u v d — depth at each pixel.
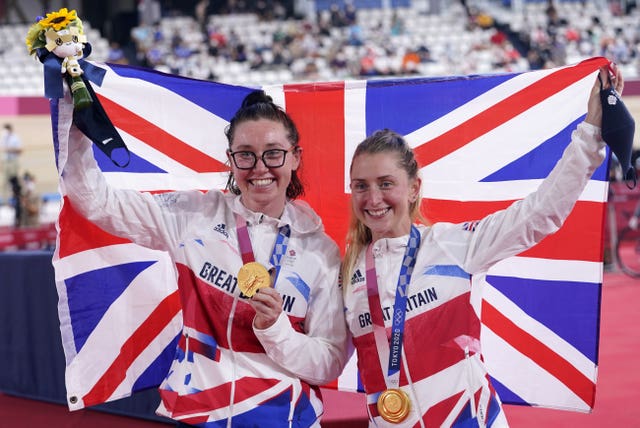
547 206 2.50
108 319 3.18
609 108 2.46
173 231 2.76
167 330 3.33
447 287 2.55
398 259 2.60
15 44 22.97
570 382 3.44
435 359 2.52
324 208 3.66
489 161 3.49
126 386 3.24
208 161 3.49
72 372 3.08
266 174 2.65
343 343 2.73
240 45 22.02
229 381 2.60
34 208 15.56
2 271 5.23
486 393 2.52
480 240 2.57
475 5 25.36
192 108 3.46
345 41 22.55
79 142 2.61
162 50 22.41
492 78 3.46
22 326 5.17
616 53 21.31
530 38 22.72
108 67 3.27
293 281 2.67
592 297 3.39
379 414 2.57
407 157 2.62
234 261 2.68
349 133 3.62
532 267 3.45
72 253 3.07
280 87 3.59
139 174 3.37
